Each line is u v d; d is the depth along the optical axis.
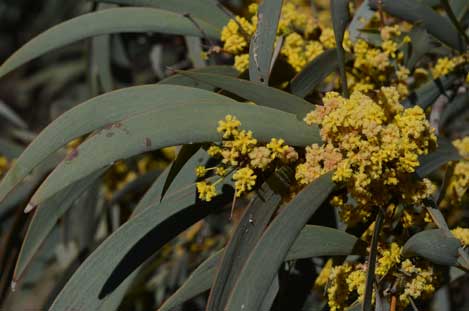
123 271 0.78
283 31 0.84
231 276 0.75
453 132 1.05
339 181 0.74
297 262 0.82
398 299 0.77
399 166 0.74
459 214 0.95
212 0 0.86
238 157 0.74
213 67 0.83
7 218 1.07
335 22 0.77
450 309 1.04
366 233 0.82
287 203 0.74
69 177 0.72
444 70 0.86
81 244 1.07
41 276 1.24
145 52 1.44
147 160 1.07
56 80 1.72
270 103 0.77
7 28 1.93
